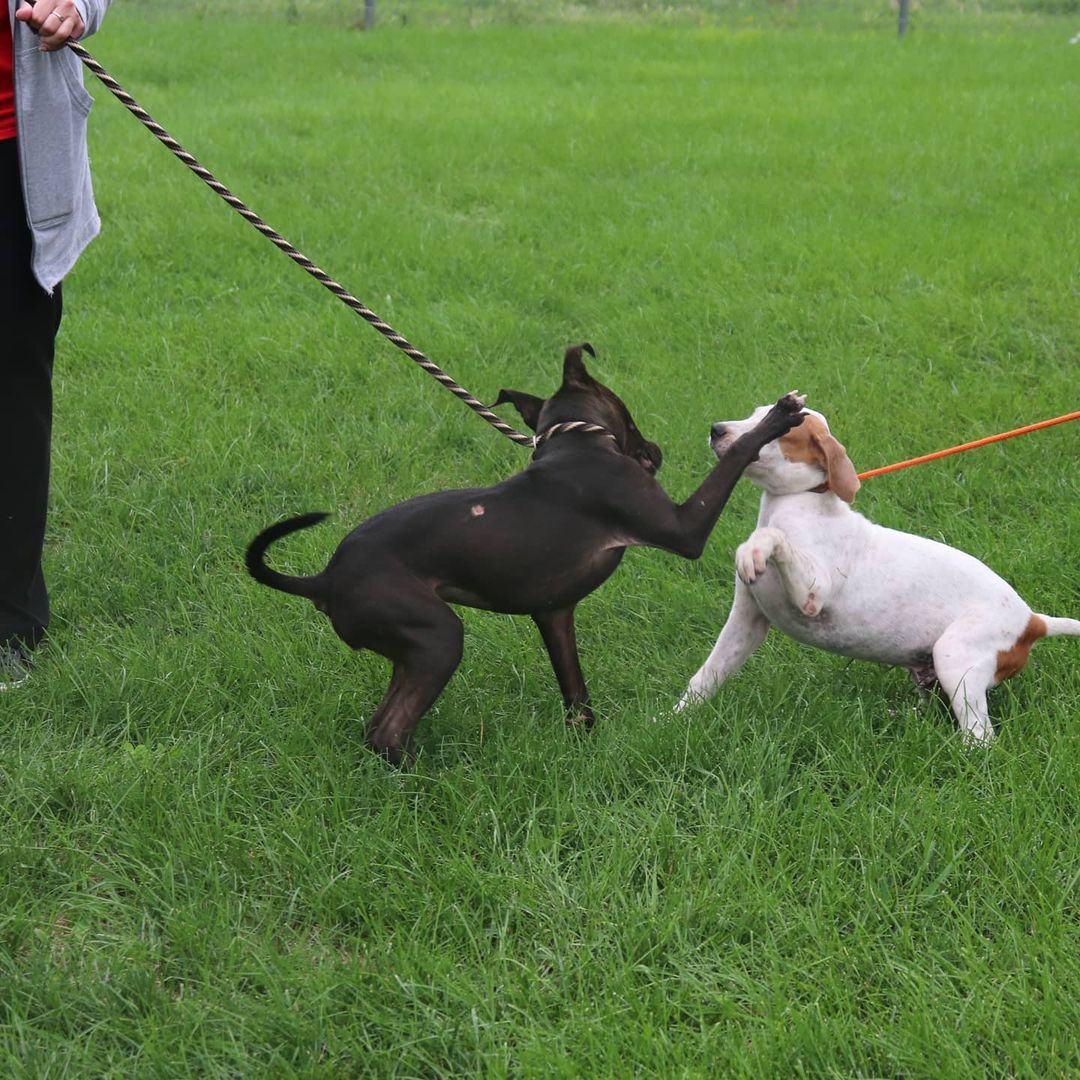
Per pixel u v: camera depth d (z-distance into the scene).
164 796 3.59
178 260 8.54
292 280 8.22
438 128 12.20
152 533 5.25
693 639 4.57
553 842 3.36
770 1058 2.71
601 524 3.63
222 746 3.87
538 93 14.29
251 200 9.80
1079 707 3.96
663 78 15.48
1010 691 4.08
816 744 3.83
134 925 3.19
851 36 19.56
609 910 3.17
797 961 3.00
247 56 16.00
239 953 3.02
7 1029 2.80
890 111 13.32
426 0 22.36
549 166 11.12
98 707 4.06
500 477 5.83
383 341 7.26
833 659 4.39
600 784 3.65
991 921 3.15
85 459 5.80
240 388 6.73
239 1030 2.83
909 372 6.91
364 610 3.54
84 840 3.50
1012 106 13.49
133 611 4.74
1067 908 3.18
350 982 2.94
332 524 5.33
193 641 4.45
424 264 8.56
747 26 21.16
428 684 3.60
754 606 4.09
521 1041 2.79
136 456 5.87
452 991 2.89
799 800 3.53
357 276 8.32
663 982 2.92
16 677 4.29
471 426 6.26
